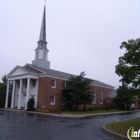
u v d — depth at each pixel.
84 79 33.38
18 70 33.78
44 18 39.50
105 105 45.00
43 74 31.91
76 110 33.59
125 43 11.55
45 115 23.14
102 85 45.53
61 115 23.67
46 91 31.06
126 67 11.10
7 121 15.52
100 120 19.22
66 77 35.16
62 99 33.38
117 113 31.66
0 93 38.34
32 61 37.75
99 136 10.26
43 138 9.30
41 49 37.22
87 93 32.56
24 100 34.66
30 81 33.75
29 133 10.50
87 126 14.29
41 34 38.44
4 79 41.25
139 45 10.49
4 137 9.20
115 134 10.33
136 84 10.77
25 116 20.33
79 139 9.30
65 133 10.87
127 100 41.78
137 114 29.50
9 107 35.88
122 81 11.72
